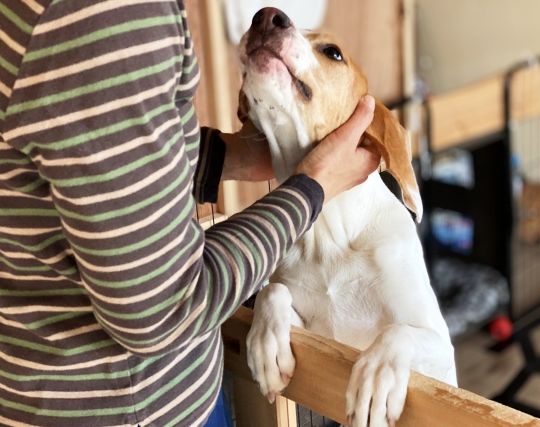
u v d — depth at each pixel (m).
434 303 1.30
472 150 3.18
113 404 0.87
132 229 0.71
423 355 1.07
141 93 0.68
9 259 0.82
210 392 0.96
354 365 0.99
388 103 3.03
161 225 0.73
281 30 1.10
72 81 0.66
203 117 2.27
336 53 1.18
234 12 2.41
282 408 1.19
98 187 0.69
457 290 3.21
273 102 1.12
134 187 0.70
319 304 1.30
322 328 1.32
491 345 3.05
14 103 0.67
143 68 0.68
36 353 0.86
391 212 1.31
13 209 0.77
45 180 0.74
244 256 0.83
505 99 3.01
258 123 1.20
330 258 1.29
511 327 3.06
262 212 0.86
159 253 0.73
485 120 3.00
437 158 3.19
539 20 3.31
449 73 3.69
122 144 0.69
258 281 0.85
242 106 1.26
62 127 0.67
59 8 0.65
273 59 1.09
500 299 3.16
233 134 1.26
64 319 0.85
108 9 0.66
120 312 0.74
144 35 0.68
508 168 3.08
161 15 0.69
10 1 0.66
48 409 0.87
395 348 1.01
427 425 0.93
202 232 0.80
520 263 3.29
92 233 0.70
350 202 1.26
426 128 2.83
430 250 3.12
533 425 0.82
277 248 0.85
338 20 2.97
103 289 0.73
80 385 0.86
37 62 0.66
